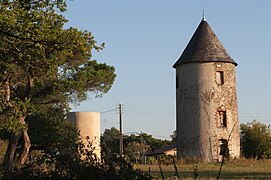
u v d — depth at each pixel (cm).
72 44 1385
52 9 1386
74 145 1179
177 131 4444
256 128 4759
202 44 4409
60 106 3075
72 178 1115
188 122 4334
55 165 1138
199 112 4297
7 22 1253
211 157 4191
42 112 3347
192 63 4362
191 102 4341
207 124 4262
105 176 1064
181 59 4447
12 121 1620
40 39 1321
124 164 1045
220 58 4347
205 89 4303
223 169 3052
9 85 2478
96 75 3019
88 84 3072
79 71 2978
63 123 3422
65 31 1372
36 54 1395
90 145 1177
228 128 4291
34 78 2566
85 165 1106
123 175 1014
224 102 4322
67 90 2859
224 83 4344
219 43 4456
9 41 1335
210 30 4491
